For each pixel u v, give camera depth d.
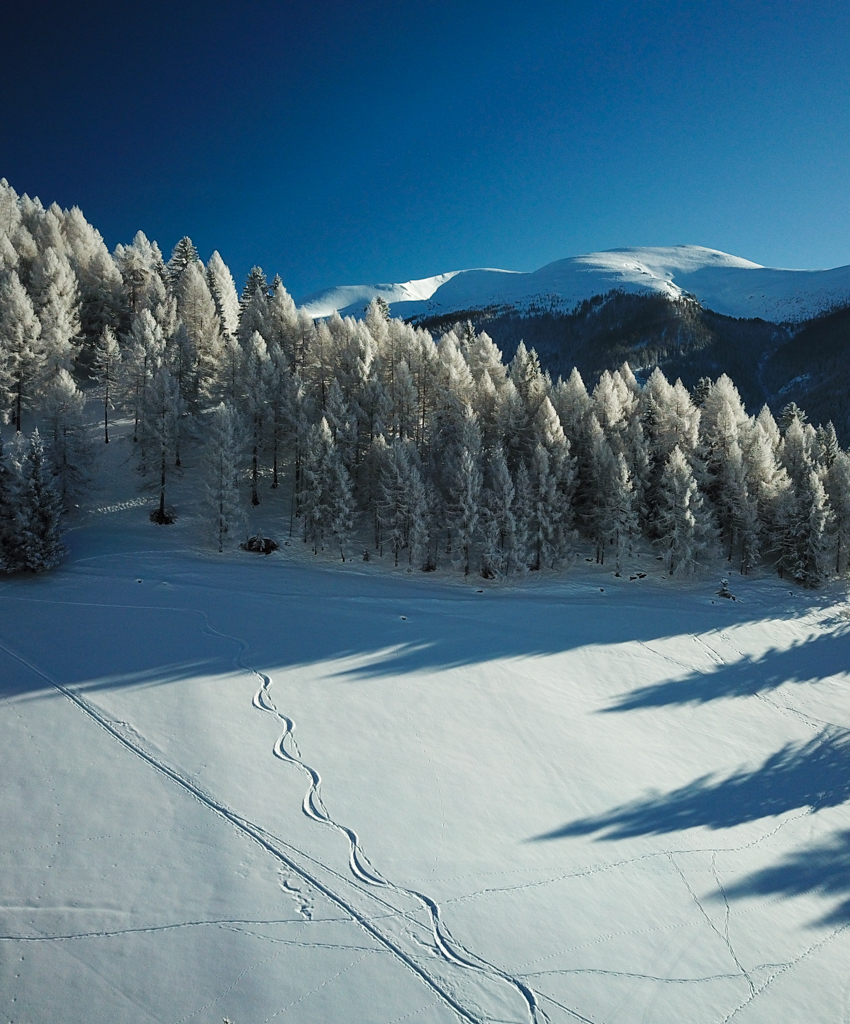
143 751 18.95
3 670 23.34
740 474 52.25
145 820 15.82
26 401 55.44
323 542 50.16
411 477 48.34
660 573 50.66
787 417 73.75
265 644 29.20
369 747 21.02
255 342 61.00
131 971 11.69
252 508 53.75
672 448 56.31
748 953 14.34
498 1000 11.90
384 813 17.36
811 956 14.60
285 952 12.41
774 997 13.10
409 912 13.80
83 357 72.25
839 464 52.97
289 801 17.36
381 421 56.25
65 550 38.66
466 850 16.25
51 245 85.88
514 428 57.59
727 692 32.00
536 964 12.88
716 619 42.31
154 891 13.58
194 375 61.59
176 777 17.80
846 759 26.25
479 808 18.34
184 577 39.12
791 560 51.16
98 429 60.00
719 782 22.83
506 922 13.91
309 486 50.56
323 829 16.33
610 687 30.50
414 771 19.89
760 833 19.97
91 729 19.86
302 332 74.06
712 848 18.59
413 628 34.50
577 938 13.80
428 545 49.81
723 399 60.66
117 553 42.44
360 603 38.44
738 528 53.47
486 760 21.38
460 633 34.62
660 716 28.12
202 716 21.55
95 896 13.28
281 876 14.45
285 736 20.97
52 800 16.19
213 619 31.84
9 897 13.01
